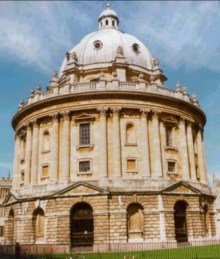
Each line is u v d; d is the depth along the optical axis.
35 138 53.16
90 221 45.62
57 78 57.44
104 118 49.53
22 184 55.22
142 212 45.75
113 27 71.06
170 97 52.22
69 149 49.56
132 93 50.22
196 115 57.59
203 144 60.69
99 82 51.41
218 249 36.97
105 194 44.72
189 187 48.69
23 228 48.62
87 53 62.75
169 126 53.34
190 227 47.53
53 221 45.69
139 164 48.62
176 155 52.09
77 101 50.66
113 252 39.56
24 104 58.16
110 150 48.75
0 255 36.28
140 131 50.12
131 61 61.84
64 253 39.78
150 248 42.53
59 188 47.25
